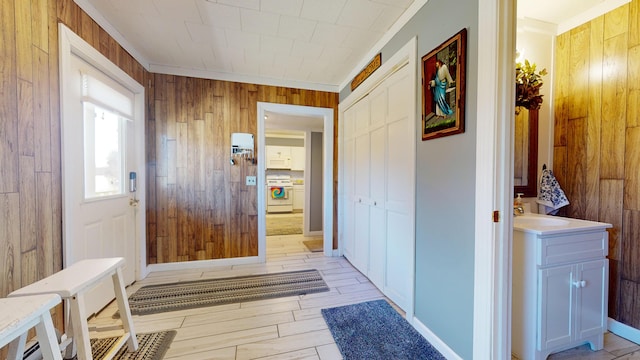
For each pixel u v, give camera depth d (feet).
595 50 6.10
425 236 5.46
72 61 5.49
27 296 3.18
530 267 4.66
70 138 5.24
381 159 7.68
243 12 6.10
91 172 6.21
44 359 2.96
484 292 3.99
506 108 3.88
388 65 6.88
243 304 6.91
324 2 5.72
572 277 4.77
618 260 5.69
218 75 9.73
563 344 4.76
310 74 9.94
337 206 11.32
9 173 3.96
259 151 10.23
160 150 9.23
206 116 9.66
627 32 5.56
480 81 4.04
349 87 10.05
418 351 5.03
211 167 9.77
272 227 17.56
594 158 6.12
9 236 3.94
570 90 6.59
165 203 9.34
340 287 8.01
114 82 7.08
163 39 7.38
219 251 9.93
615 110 5.75
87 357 3.72
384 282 7.51
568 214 6.61
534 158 6.71
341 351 5.03
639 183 5.39
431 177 5.26
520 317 4.82
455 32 4.60
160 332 5.63
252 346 5.19
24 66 4.22
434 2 5.14
